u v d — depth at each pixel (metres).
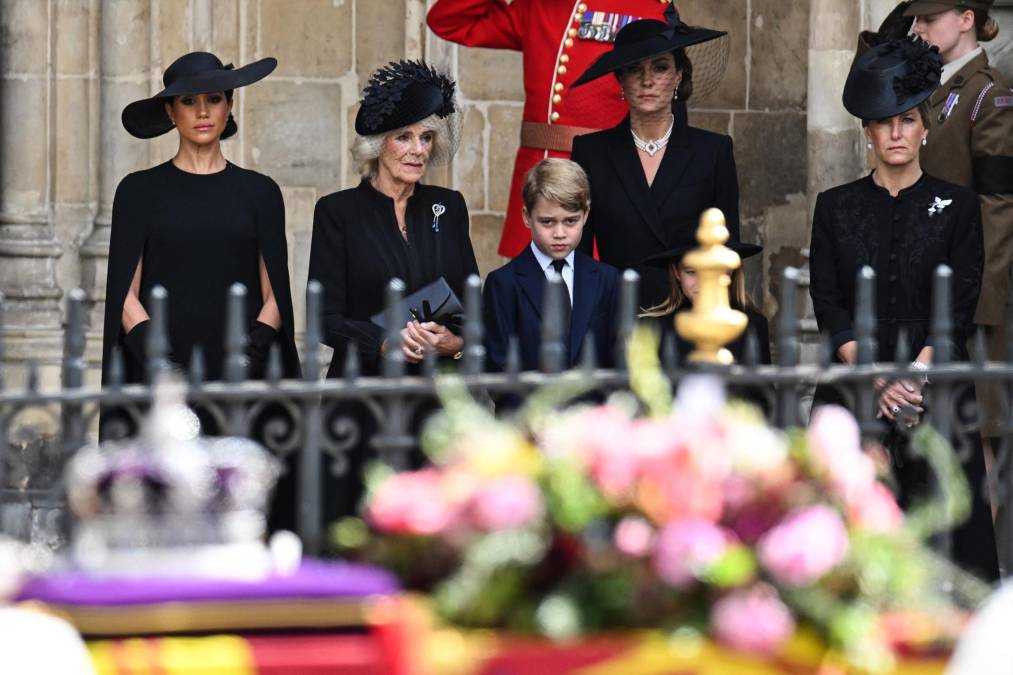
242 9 40.12
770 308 41.25
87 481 17.89
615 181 30.30
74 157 38.00
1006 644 16.69
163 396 19.95
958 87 33.00
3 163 37.94
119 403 21.28
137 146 38.09
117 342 29.09
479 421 19.00
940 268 22.17
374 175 29.42
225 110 30.25
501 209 41.06
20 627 16.31
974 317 32.16
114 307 29.19
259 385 21.31
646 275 29.78
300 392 21.33
